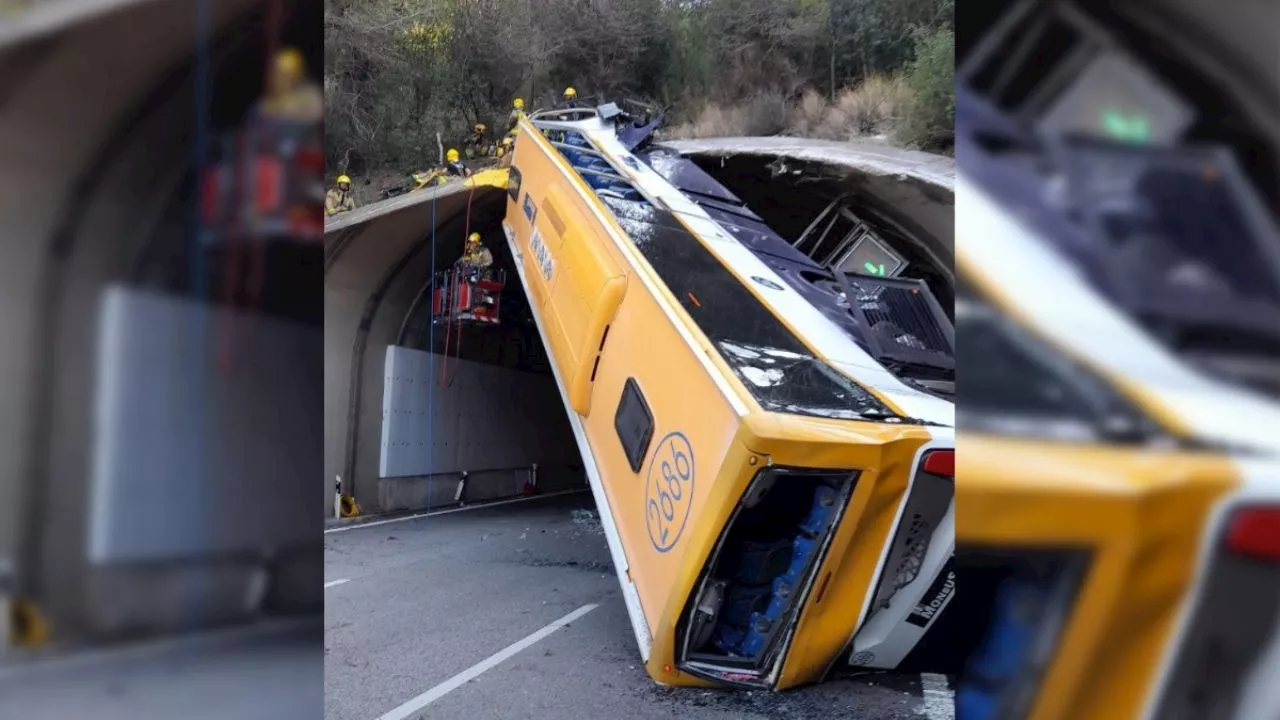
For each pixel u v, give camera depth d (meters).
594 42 8.95
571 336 6.38
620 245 5.71
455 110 10.86
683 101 8.35
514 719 3.87
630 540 4.86
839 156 7.29
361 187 11.63
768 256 5.70
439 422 15.41
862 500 3.71
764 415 3.69
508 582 7.40
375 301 13.33
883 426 3.80
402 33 10.62
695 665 4.18
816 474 3.65
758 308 4.82
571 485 22.70
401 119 11.09
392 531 11.25
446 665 4.75
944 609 3.95
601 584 7.29
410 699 4.17
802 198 7.87
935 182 6.87
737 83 7.97
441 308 14.55
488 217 12.84
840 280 5.45
